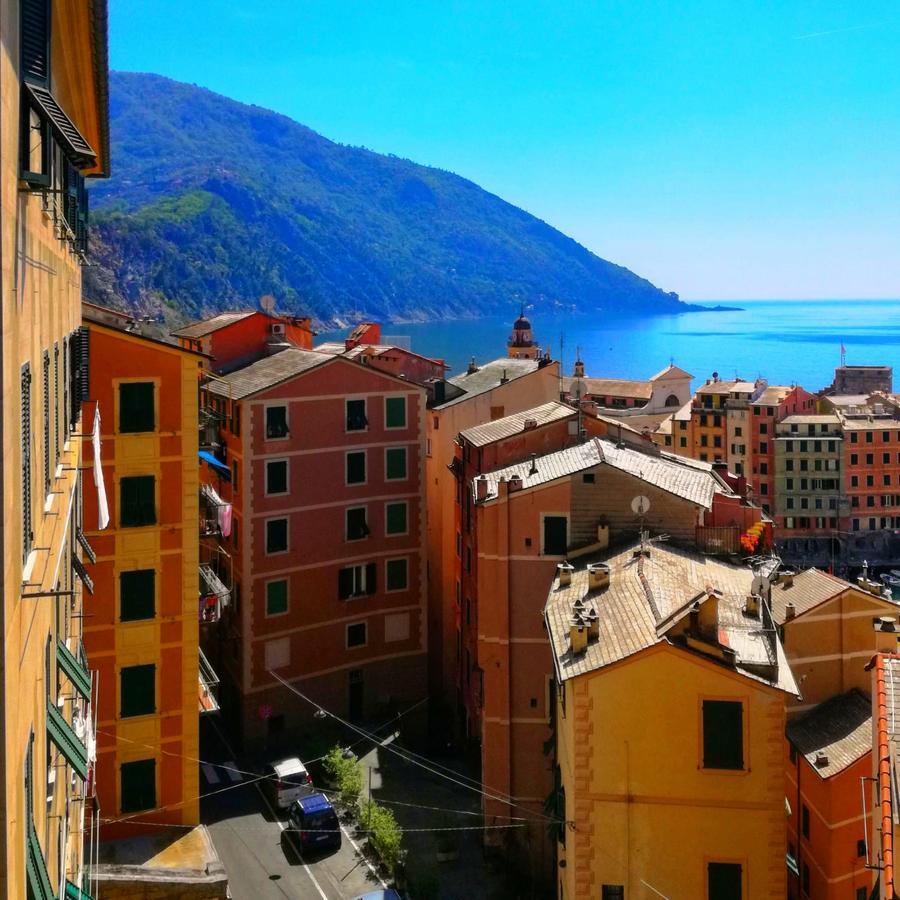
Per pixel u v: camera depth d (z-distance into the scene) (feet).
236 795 171.22
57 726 56.85
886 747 67.51
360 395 200.23
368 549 202.80
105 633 133.28
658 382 528.22
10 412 36.65
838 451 422.82
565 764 109.70
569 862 103.96
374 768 183.21
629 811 99.55
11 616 37.35
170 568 136.46
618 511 138.82
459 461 190.60
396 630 206.80
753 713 98.07
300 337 280.10
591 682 99.50
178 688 137.28
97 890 109.29
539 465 153.17
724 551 135.85
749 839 98.32
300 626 194.29
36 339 48.24
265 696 189.98
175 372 135.85
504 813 143.13
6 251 35.45
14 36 38.99
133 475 134.31
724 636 102.58
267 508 189.57
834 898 130.93
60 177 62.13
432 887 135.23
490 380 250.16
